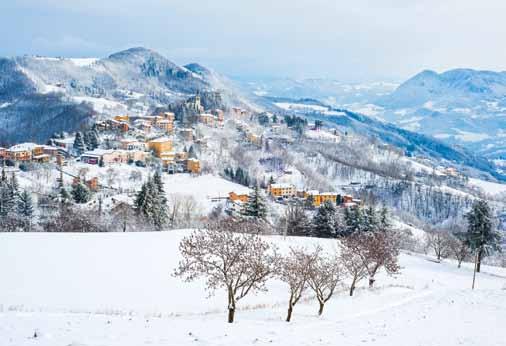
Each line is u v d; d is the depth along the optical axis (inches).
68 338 616.7
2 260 1702.8
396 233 3459.6
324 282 1227.2
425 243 4138.8
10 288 1391.5
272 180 7140.8
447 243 3474.4
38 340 595.8
